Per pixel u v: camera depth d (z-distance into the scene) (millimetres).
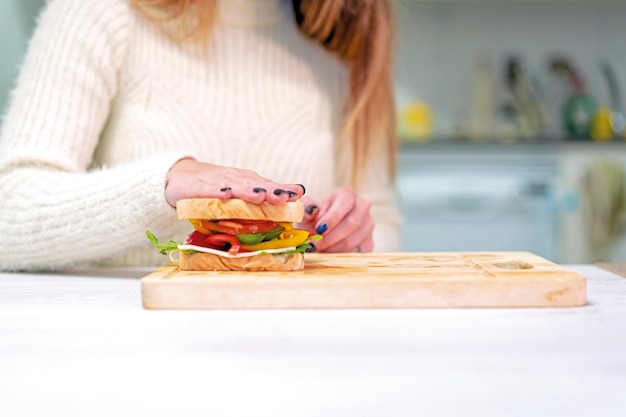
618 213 3062
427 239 3131
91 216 1013
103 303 805
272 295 771
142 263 1274
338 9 1319
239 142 1284
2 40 2215
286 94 1334
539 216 3096
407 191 3113
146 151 1233
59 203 1037
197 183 878
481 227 3119
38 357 619
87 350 631
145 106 1246
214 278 787
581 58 3416
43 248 1055
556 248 3094
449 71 3424
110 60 1202
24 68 1187
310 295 773
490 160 3084
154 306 770
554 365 615
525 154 3076
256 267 843
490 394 605
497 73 3410
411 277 792
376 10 1340
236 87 1300
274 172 1303
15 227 1064
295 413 598
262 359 615
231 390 602
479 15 3410
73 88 1154
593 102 3256
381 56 1349
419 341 652
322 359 616
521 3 3389
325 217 1058
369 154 1368
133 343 647
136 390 604
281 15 1357
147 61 1242
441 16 3412
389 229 1392
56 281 975
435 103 3438
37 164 1106
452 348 636
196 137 1253
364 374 604
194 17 1263
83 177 1060
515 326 697
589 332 679
